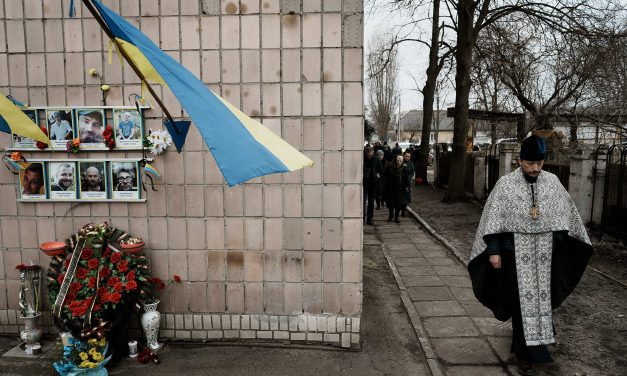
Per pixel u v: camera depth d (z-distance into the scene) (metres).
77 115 4.02
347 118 3.91
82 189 4.09
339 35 3.85
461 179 13.77
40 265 4.19
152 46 2.64
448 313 5.06
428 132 19.36
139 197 4.07
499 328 4.66
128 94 4.00
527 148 3.72
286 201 4.02
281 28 3.88
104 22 2.57
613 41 12.25
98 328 3.61
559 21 12.56
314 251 4.05
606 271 6.41
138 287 3.92
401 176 10.81
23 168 4.08
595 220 7.68
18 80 4.03
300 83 3.90
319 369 3.79
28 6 3.96
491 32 14.37
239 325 4.15
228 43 3.92
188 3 3.90
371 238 9.16
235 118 2.58
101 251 3.90
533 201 3.75
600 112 16.12
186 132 3.94
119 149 4.04
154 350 3.99
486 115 17.83
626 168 7.11
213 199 4.06
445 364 3.96
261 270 4.09
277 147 2.57
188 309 4.17
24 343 4.05
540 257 3.75
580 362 3.97
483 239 3.83
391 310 5.14
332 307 4.10
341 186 3.98
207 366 3.79
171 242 4.12
